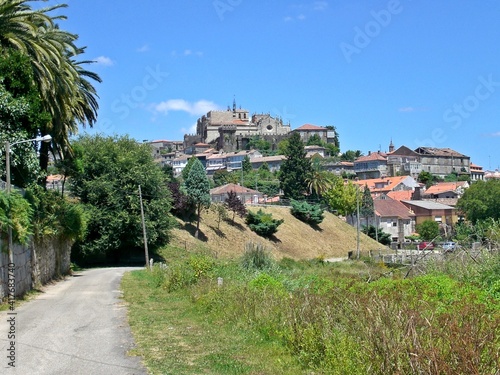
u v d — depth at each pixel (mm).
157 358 9930
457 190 104938
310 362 8930
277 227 70562
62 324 13859
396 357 6867
